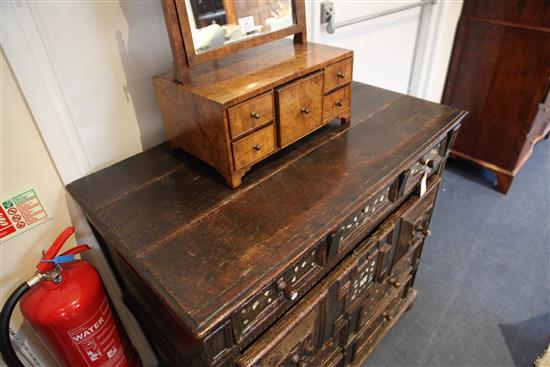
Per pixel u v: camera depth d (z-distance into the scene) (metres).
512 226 1.82
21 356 0.92
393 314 1.29
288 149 0.91
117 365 0.93
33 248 0.85
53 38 0.72
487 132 1.97
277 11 0.89
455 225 1.84
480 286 1.54
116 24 0.79
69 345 0.80
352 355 1.15
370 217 0.84
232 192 0.78
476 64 1.87
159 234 0.68
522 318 1.41
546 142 2.43
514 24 1.67
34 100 0.73
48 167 0.81
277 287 0.65
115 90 0.85
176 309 0.55
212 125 0.73
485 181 2.13
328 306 0.84
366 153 0.87
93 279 0.81
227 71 0.83
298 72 0.80
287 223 0.69
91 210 0.75
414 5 1.58
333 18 1.23
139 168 0.87
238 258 0.63
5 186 0.76
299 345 0.80
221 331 0.59
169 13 0.70
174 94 0.79
